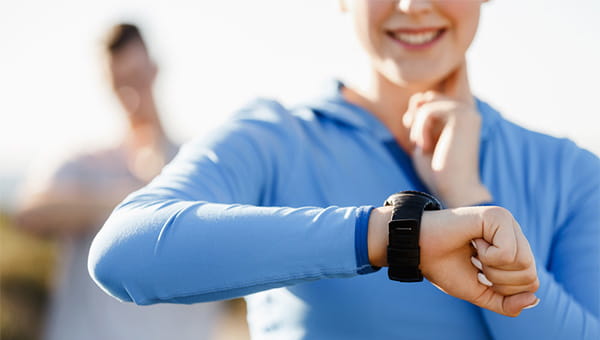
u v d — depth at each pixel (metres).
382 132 1.30
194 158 1.11
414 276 0.84
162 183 1.04
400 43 1.23
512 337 1.12
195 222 0.90
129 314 2.66
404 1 1.19
